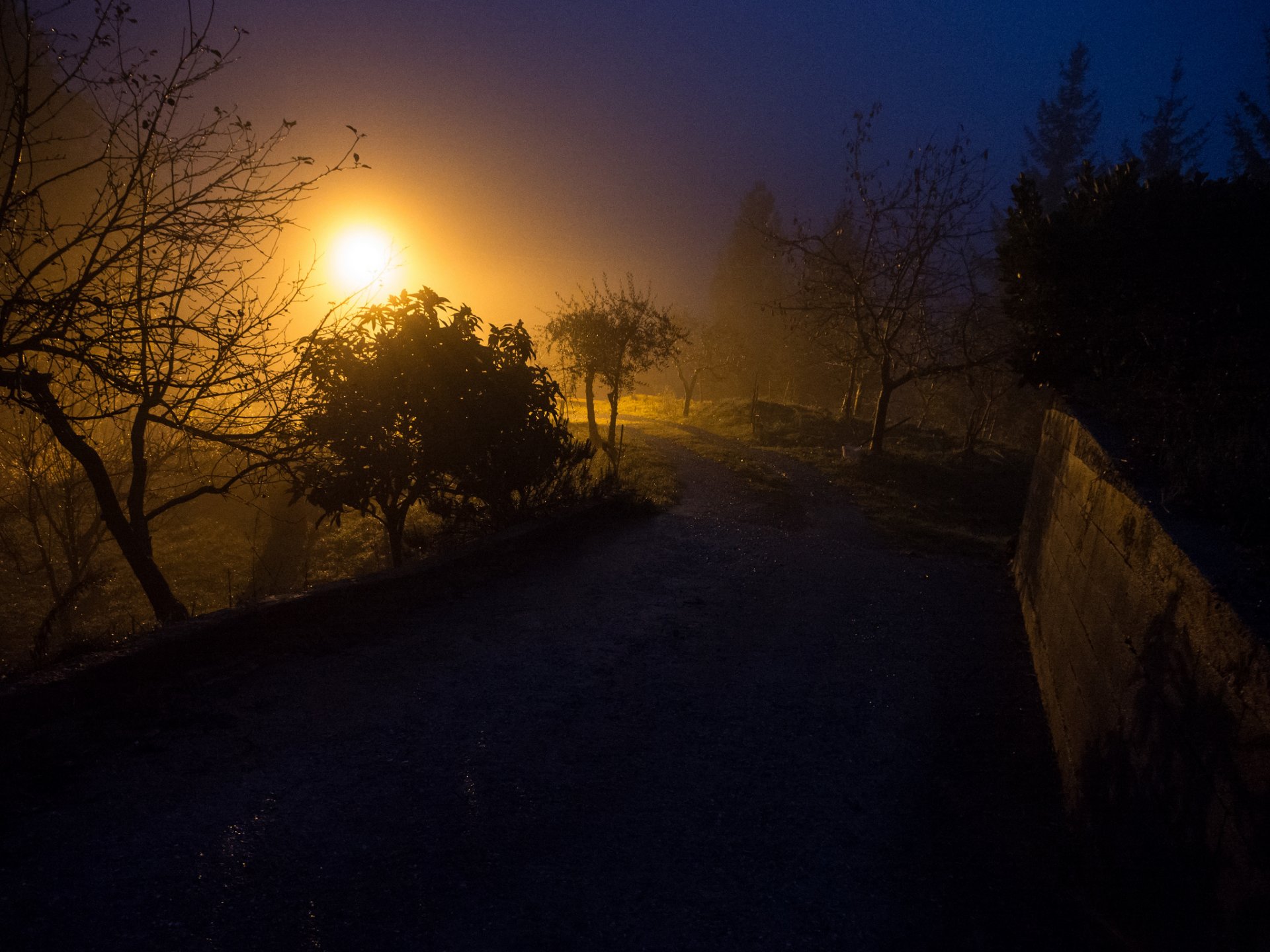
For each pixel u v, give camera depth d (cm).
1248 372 545
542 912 298
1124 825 340
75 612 1051
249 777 364
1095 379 770
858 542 1208
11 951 241
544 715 473
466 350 787
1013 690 615
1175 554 338
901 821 405
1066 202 858
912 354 2188
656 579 823
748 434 2775
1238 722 255
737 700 535
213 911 273
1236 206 720
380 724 435
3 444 909
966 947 310
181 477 1503
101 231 566
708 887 329
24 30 524
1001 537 1452
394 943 271
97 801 330
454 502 871
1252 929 225
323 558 1362
